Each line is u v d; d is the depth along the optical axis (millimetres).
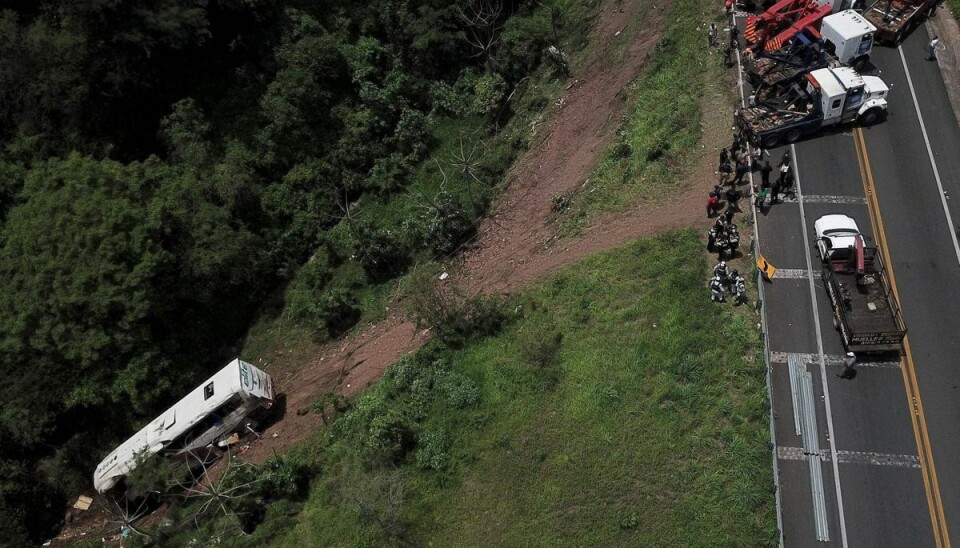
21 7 46531
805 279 31891
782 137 36531
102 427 38625
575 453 28891
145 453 34094
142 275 37125
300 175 46438
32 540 36406
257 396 35438
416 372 33656
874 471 26547
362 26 51656
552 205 39906
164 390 38250
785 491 26484
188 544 31625
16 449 37531
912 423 27469
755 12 42688
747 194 34969
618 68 45219
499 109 48469
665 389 29312
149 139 46844
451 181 45188
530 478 28812
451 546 27953
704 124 38594
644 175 37875
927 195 34125
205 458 35812
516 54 49156
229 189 43969
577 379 30906
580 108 45031
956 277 31219
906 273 31641
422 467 30188
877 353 29312
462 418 31219
